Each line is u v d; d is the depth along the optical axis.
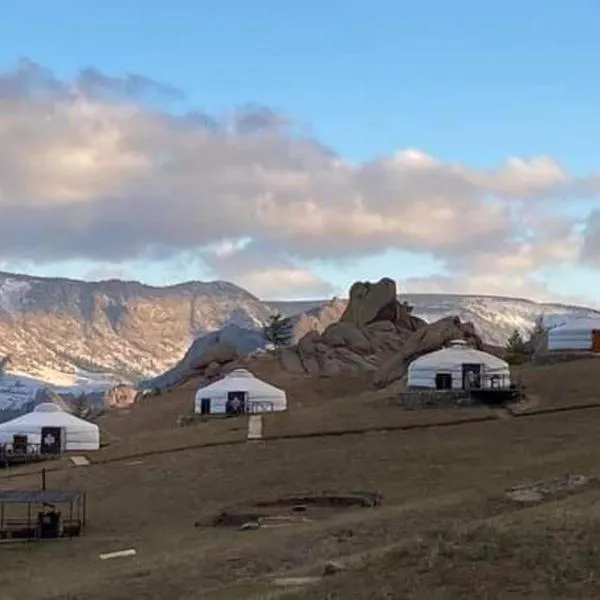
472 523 28.78
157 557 36.53
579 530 24.72
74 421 78.50
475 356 83.00
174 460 64.19
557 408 70.56
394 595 21.33
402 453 59.66
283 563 31.50
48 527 46.41
